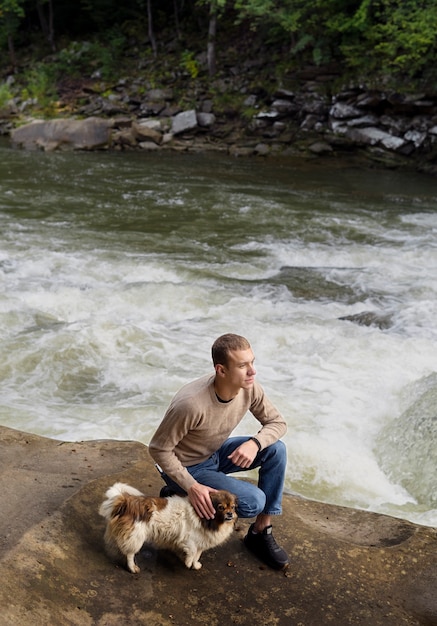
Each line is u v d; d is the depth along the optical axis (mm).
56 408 5754
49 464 3869
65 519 3182
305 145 22969
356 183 18312
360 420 5730
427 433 5086
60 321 7781
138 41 30438
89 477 3672
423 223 13609
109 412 5648
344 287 9516
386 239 12250
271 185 17484
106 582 2885
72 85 28484
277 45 26562
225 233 12344
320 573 3121
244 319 8039
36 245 10828
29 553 2902
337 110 22828
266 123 24172
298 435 5340
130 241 11430
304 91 23938
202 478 2990
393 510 4598
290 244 11727
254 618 2812
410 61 21391
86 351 6855
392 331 7805
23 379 6332
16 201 14273
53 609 2672
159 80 27266
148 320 7883
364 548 3328
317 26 24031
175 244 11430
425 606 2959
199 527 2875
